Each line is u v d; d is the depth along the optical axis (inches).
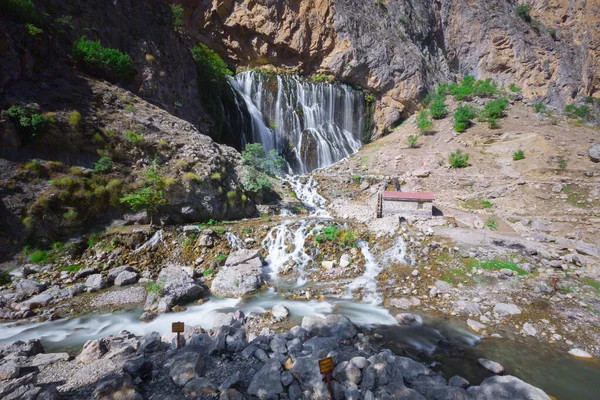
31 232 547.2
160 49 1011.3
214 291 530.0
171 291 484.4
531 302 478.3
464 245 649.0
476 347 379.9
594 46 2181.3
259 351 309.6
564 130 1280.8
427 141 1382.9
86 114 686.5
